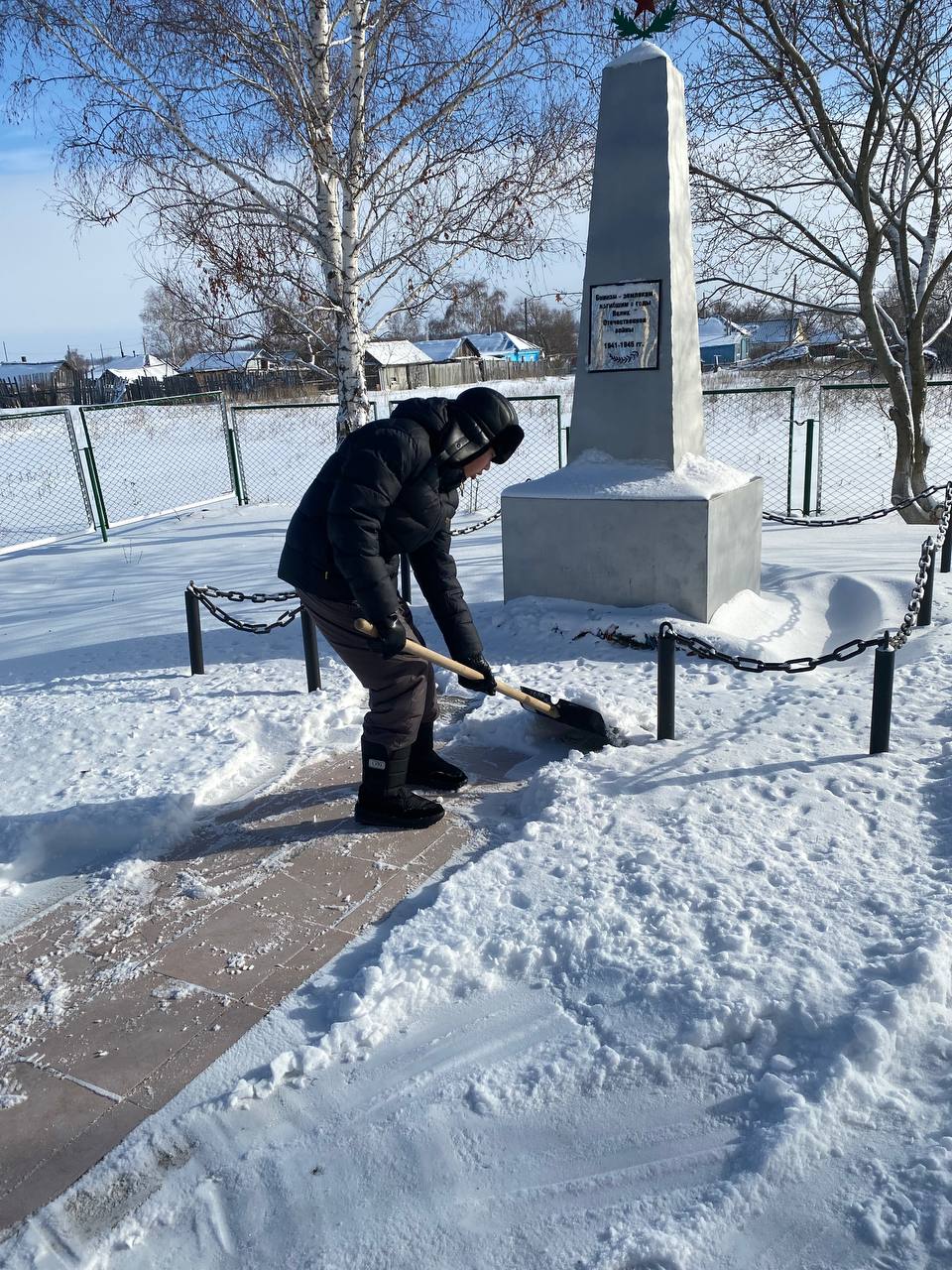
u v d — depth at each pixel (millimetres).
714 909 2668
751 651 4973
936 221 9875
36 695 5238
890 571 6406
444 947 2598
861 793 3312
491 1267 1733
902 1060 2098
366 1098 2154
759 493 5918
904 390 10078
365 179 8391
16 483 17047
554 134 8477
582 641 5375
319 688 5031
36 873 3387
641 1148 1950
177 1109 2195
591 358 5605
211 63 7918
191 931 2938
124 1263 1837
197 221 8336
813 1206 1771
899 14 8078
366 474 2988
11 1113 2221
